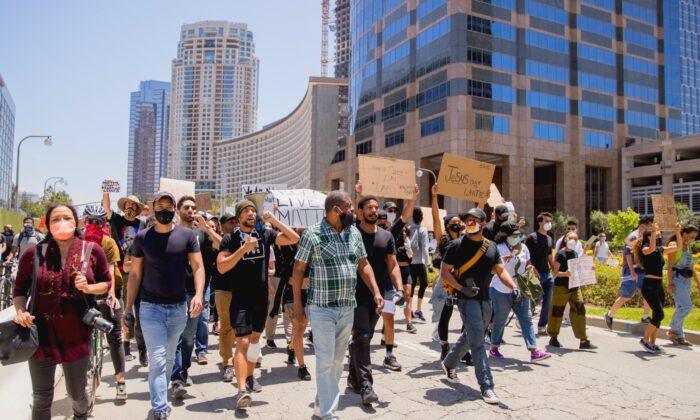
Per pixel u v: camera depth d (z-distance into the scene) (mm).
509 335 9383
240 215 5445
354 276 4715
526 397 5668
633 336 9359
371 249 5727
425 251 10781
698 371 6812
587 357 7594
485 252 5758
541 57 61625
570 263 8062
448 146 56406
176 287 4859
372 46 72625
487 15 58188
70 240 4125
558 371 6766
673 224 8500
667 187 63312
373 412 5164
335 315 4598
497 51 58469
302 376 6398
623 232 41656
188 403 5488
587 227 66625
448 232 8211
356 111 76688
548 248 8820
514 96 59250
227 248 5473
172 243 4852
